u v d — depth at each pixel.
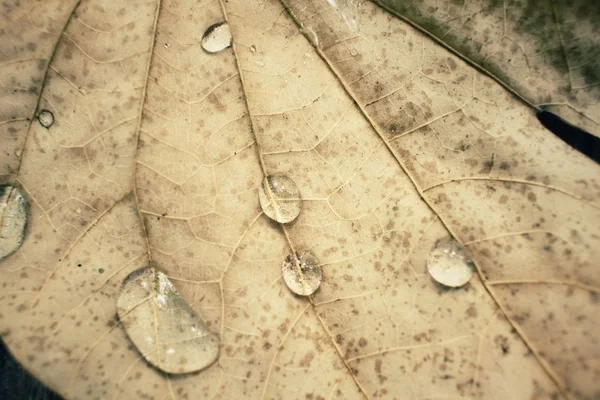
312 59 0.08
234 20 0.08
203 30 0.08
